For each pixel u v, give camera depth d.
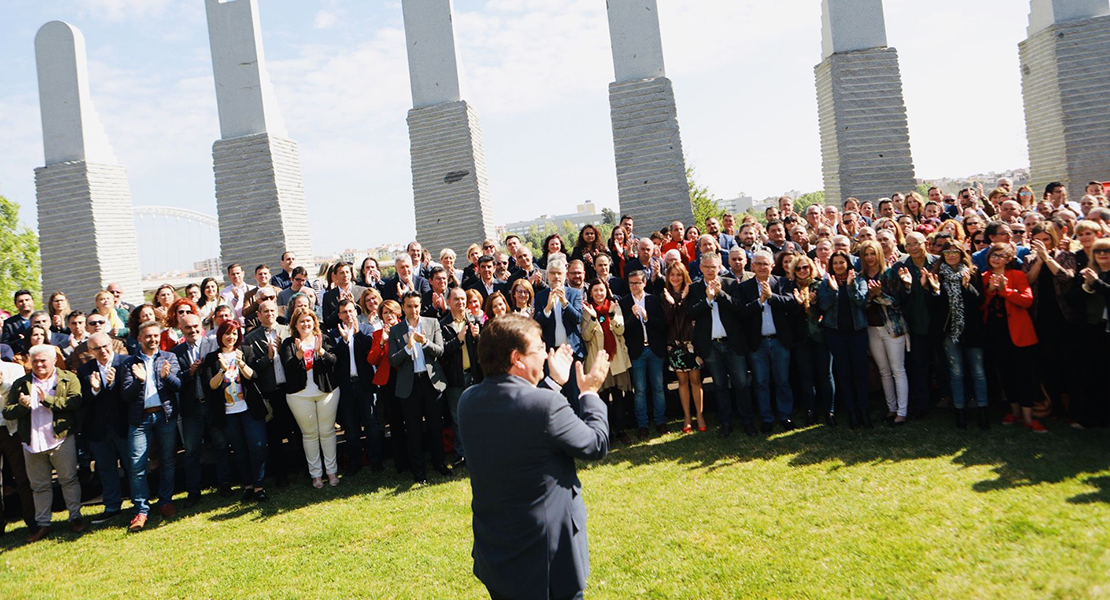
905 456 6.26
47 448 6.73
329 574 5.22
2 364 7.06
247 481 7.32
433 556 5.31
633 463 7.04
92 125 11.50
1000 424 6.85
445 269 8.74
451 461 7.90
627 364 7.92
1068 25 10.90
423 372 7.30
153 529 6.74
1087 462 5.52
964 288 6.81
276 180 10.98
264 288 8.48
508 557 2.92
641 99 10.61
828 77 10.82
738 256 7.62
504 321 3.10
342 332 7.62
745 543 4.90
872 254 7.18
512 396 2.95
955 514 4.88
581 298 7.83
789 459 6.59
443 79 10.98
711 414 8.59
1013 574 3.97
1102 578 3.77
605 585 4.54
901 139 10.64
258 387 7.25
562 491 2.97
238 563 5.63
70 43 11.28
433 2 10.95
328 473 7.50
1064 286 6.35
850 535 4.79
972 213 8.61
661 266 8.66
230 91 11.02
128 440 6.96
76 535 6.80
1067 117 10.95
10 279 28.84
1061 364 6.60
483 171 11.45
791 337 7.54
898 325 7.16
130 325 7.44
